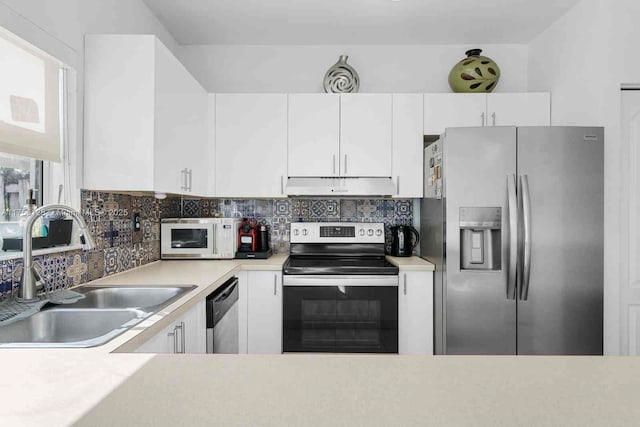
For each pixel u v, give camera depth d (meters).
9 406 0.59
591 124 2.32
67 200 1.69
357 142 2.74
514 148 2.18
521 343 2.18
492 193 2.19
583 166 2.16
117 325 1.36
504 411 0.56
